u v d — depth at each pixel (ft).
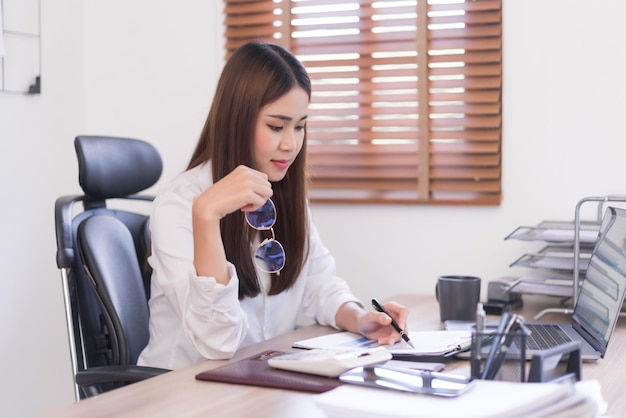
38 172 9.55
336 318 6.24
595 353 5.13
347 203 8.77
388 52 8.56
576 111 7.88
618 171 7.73
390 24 8.55
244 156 5.72
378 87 8.64
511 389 3.63
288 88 5.63
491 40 8.17
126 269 6.44
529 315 7.01
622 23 7.64
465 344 5.28
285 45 8.96
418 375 4.28
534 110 8.05
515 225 8.18
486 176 8.21
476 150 8.23
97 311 6.41
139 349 6.33
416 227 8.56
